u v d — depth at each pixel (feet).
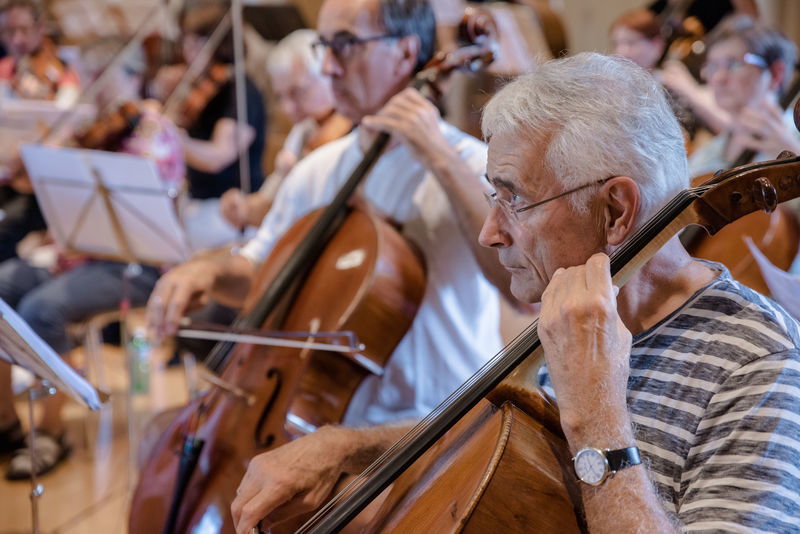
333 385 8.74
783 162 5.00
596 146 5.22
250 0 22.59
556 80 5.39
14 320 6.91
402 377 9.27
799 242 10.07
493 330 9.89
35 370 7.69
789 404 4.77
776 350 5.00
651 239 5.01
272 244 10.89
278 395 8.61
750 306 5.23
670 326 5.33
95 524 12.41
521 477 4.90
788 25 20.67
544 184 5.35
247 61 21.01
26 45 21.54
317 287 9.09
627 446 4.59
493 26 9.80
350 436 6.73
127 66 19.56
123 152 16.85
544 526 4.86
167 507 8.49
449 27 17.12
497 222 5.73
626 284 5.37
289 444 6.67
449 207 9.37
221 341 10.68
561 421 4.74
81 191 12.53
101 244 13.21
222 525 8.10
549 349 4.83
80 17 25.02
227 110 18.35
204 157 18.03
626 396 5.10
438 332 9.34
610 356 4.71
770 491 4.57
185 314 10.63
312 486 6.48
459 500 4.98
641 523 4.44
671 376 5.18
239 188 18.44
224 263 10.68
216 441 8.54
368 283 8.71
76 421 15.99
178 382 17.99
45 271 16.29
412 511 5.35
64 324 14.74
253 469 6.53
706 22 18.17
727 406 4.95
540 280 5.66
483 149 9.63
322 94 15.51
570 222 5.36
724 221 5.01
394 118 8.86
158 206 12.24
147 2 24.71
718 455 4.83
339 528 5.56
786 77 12.85
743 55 12.62
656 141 5.28
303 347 8.64
